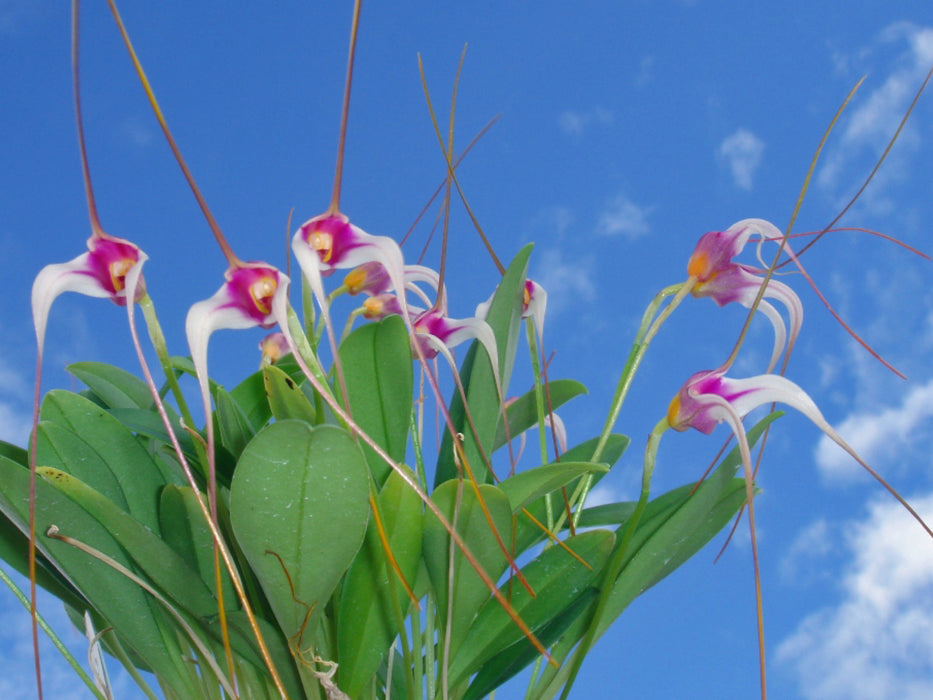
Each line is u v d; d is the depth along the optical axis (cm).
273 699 39
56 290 34
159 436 38
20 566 39
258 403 43
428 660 39
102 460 38
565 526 43
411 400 39
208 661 37
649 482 38
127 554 37
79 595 40
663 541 39
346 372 39
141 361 33
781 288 40
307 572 34
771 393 37
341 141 34
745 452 36
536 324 43
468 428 41
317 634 38
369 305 42
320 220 34
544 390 45
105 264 34
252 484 34
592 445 46
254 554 34
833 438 36
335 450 33
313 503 34
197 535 37
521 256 41
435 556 37
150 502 38
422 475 40
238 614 35
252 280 34
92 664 38
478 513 36
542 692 40
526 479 37
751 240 41
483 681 39
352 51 34
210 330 33
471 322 39
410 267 42
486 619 39
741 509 39
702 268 40
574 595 39
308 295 37
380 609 37
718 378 37
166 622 38
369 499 34
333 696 36
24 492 35
